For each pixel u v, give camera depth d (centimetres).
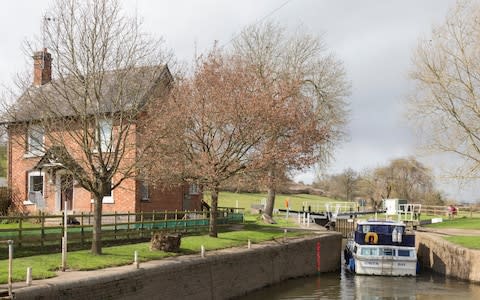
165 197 3431
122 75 1980
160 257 1933
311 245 3019
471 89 3309
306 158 2956
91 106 1916
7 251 1855
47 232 2058
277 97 3025
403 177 8256
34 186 3362
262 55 4444
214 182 2648
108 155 1977
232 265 2178
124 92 2028
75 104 2098
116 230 2342
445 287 2641
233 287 2181
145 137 2144
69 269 1569
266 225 3853
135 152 2177
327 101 4722
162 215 3156
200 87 2747
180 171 2523
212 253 2150
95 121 1914
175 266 1781
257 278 2406
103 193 1922
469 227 4616
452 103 3359
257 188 2945
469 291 2530
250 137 2716
